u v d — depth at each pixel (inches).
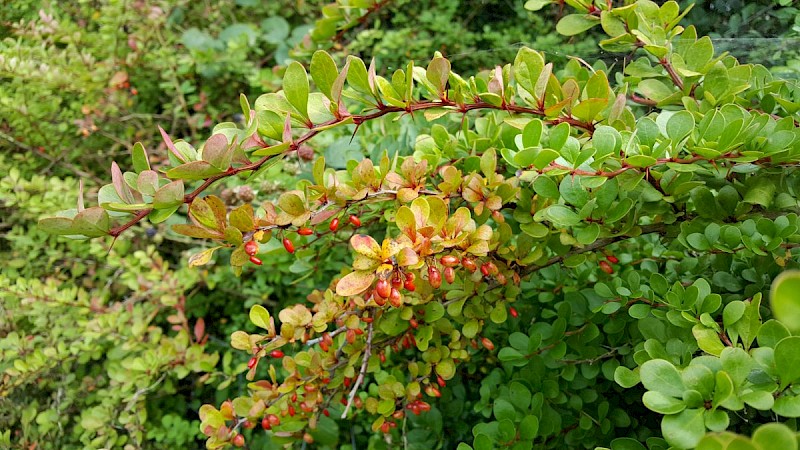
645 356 9.7
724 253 11.4
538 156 9.5
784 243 10.5
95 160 28.5
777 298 4.3
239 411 13.0
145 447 20.5
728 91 11.7
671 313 10.0
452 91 11.6
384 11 28.8
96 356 21.0
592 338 13.0
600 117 11.7
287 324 12.1
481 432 12.2
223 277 23.4
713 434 5.7
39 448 20.0
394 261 9.0
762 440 5.2
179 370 19.3
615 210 10.5
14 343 20.0
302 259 16.7
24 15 28.9
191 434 19.8
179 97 26.8
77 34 27.0
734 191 10.7
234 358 22.5
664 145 9.3
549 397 13.6
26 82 26.1
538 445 13.4
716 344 8.3
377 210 13.8
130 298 22.7
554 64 19.4
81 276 26.0
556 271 15.0
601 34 20.1
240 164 9.5
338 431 18.1
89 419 18.9
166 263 21.8
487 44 27.5
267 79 25.3
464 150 13.8
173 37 28.3
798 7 15.1
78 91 26.7
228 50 27.8
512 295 12.9
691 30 12.9
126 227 8.7
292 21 32.8
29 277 23.3
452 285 12.8
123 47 28.6
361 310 12.7
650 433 13.5
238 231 9.3
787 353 6.6
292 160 20.8
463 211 10.3
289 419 13.8
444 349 13.5
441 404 17.2
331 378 13.5
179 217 23.3
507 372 15.5
